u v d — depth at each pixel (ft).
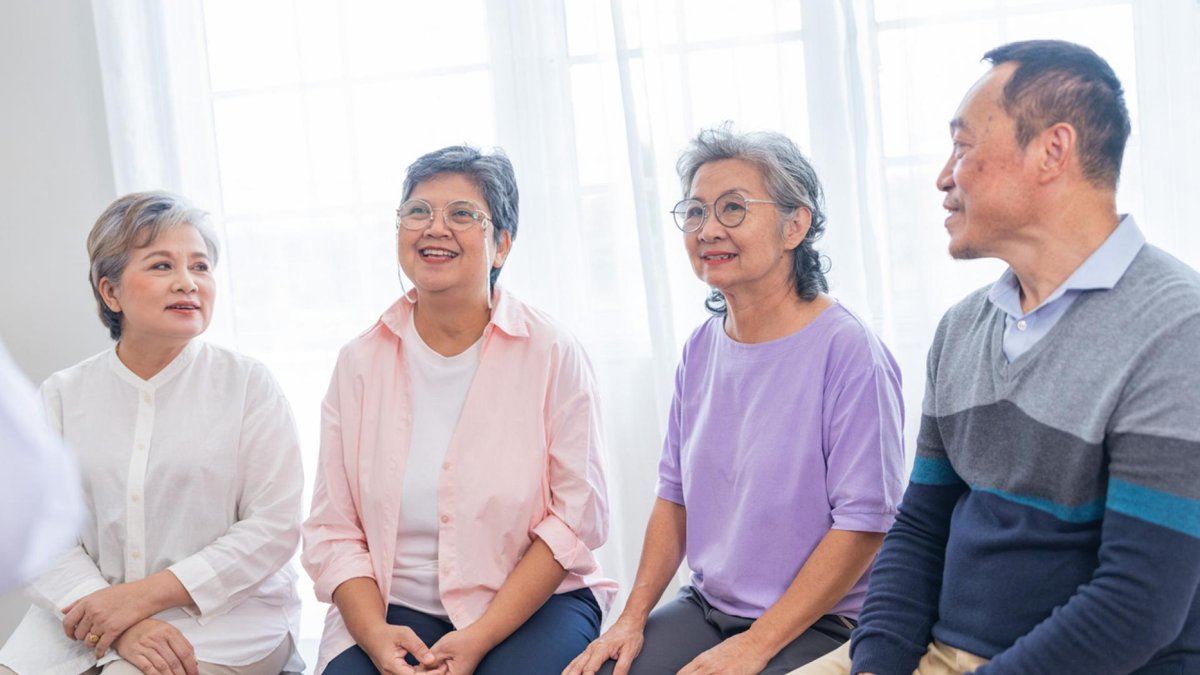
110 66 8.94
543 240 8.48
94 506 6.90
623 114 8.13
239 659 6.73
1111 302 4.41
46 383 7.11
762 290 6.15
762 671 5.54
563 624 6.30
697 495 6.32
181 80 9.05
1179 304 4.22
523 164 8.48
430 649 5.91
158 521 6.86
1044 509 4.56
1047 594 4.48
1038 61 4.57
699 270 6.21
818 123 7.84
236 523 6.95
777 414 6.03
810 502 5.93
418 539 6.51
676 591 8.37
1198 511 4.03
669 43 8.04
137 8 8.97
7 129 9.42
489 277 6.83
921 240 7.60
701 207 6.10
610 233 8.34
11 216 9.50
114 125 9.00
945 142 7.55
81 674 6.39
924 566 5.17
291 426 7.23
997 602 4.63
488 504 6.37
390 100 8.80
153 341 6.89
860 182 7.70
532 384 6.57
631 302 8.43
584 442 6.59
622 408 8.50
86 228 9.42
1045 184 4.54
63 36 9.26
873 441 5.77
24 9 9.28
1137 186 7.34
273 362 9.14
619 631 6.05
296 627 7.37
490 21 8.50
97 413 6.97
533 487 6.46
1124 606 4.09
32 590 6.69
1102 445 4.32
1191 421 4.05
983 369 4.88
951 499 5.27
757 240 5.97
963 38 7.48
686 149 6.42
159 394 7.00
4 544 2.49
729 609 6.06
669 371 8.06
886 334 7.75
